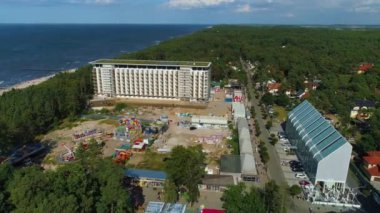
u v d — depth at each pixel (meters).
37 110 184.88
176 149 120.69
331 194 118.56
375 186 127.44
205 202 114.62
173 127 191.75
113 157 150.00
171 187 110.69
